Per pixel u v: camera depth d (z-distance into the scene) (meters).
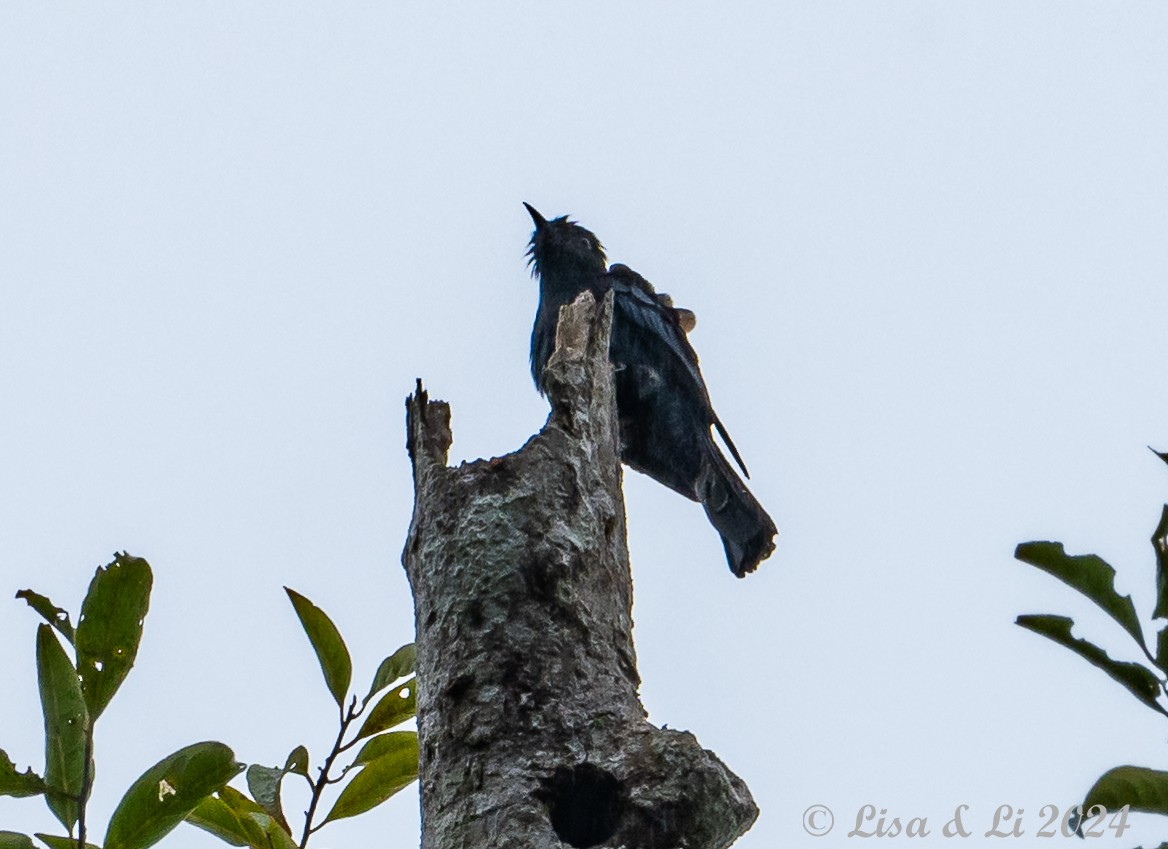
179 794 6.71
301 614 7.47
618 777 6.75
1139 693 6.14
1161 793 5.89
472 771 6.86
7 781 6.62
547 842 6.50
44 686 6.82
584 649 7.32
